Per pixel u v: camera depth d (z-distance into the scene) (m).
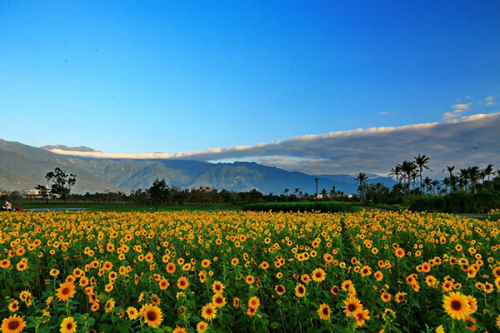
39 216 22.33
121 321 5.36
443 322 5.16
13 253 8.63
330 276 7.99
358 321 4.61
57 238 12.35
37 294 8.31
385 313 5.07
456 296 4.25
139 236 12.87
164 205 95.06
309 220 19.53
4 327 4.60
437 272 8.11
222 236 13.21
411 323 5.95
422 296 6.77
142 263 8.47
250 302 5.55
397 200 93.81
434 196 45.06
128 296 6.82
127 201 136.25
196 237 12.87
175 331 4.63
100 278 7.73
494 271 5.79
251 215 24.19
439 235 12.87
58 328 5.70
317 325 6.19
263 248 11.52
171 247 10.95
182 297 5.83
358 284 7.02
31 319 4.91
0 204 78.81
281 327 6.65
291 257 9.95
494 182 105.94
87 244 11.37
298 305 5.99
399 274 7.98
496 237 12.43
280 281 7.19
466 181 116.00
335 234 12.09
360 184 146.62
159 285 6.56
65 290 5.68
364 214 23.58
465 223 16.08
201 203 104.38
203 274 7.10
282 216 23.20
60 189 132.38
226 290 6.95
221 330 5.48
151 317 4.75
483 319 5.34
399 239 12.98
